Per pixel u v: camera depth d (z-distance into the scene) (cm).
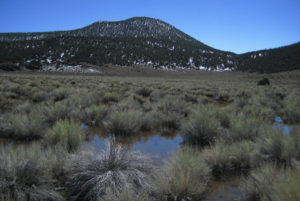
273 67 12325
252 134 498
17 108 776
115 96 1171
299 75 6962
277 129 441
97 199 267
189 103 995
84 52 13375
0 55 10156
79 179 301
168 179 293
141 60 14288
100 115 701
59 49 13250
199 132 528
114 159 326
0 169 273
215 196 293
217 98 1516
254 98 1211
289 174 245
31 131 524
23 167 278
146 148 487
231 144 459
